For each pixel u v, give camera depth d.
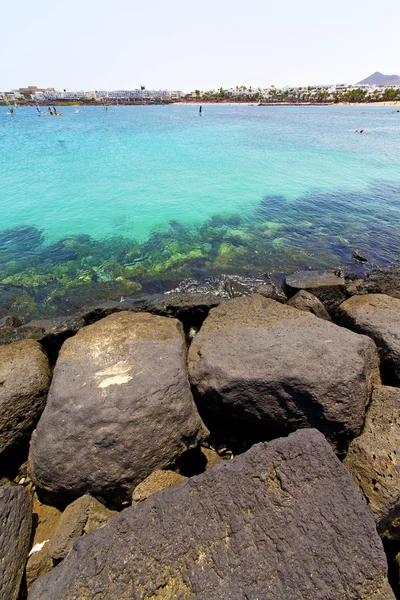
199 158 25.00
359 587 2.77
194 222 13.72
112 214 14.55
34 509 4.35
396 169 22.11
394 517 3.75
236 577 2.83
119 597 2.79
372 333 6.06
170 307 7.96
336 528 3.05
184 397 4.77
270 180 19.48
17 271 10.28
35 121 58.03
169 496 3.36
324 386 4.67
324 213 14.55
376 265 10.41
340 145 30.98
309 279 8.99
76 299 9.00
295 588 2.76
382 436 4.28
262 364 5.02
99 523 3.81
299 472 3.41
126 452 4.24
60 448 4.23
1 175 20.09
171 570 2.91
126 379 4.81
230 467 3.49
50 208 15.20
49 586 2.88
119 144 31.19
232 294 8.73
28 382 5.19
